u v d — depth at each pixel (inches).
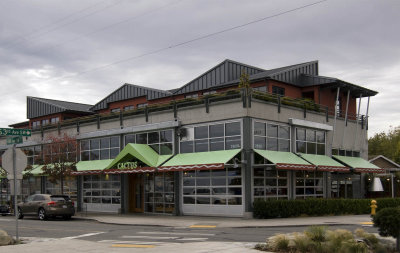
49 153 1273.4
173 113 1127.6
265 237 634.2
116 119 1272.1
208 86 1413.6
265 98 1049.5
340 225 818.2
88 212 1306.6
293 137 1120.8
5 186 1686.8
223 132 1024.2
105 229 804.6
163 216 1090.7
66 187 1430.9
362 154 1441.9
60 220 1066.7
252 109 1001.5
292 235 514.9
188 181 1085.1
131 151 1121.4
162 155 1137.4
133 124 1222.3
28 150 1568.7
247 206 970.1
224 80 1378.0
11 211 1328.7
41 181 1534.2
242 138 987.3
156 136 1163.3
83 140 1371.8
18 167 631.2
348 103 1489.9
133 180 1246.9
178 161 1057.5
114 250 506.0
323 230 499.2
